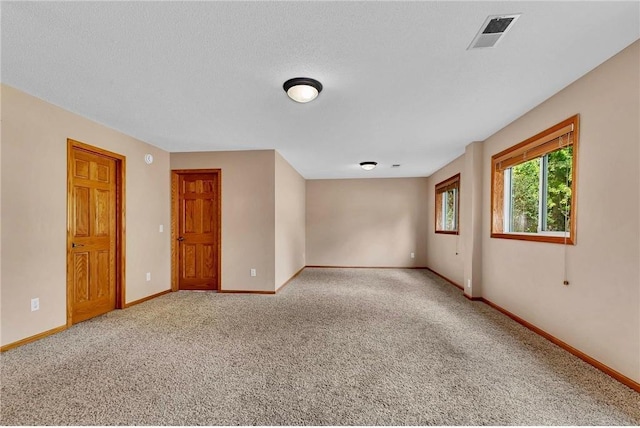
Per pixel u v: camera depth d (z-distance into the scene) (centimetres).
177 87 262
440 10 167
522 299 333
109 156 375
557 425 168
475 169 434
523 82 254
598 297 229
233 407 185
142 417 175
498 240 387
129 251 406
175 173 500
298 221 691
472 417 176
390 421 173
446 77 244
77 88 265
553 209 304
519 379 217
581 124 245
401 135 405
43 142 292
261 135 406
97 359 248
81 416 176
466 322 342
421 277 632
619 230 211
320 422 172
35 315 285
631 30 185
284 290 507
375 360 248
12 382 212
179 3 159
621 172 209
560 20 176
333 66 227
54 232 303
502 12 169
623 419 173
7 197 262
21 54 211
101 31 184
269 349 269
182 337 296
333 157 539
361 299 446
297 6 162
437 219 674
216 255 500
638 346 198
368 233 769
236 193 489
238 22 176
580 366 235
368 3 161
